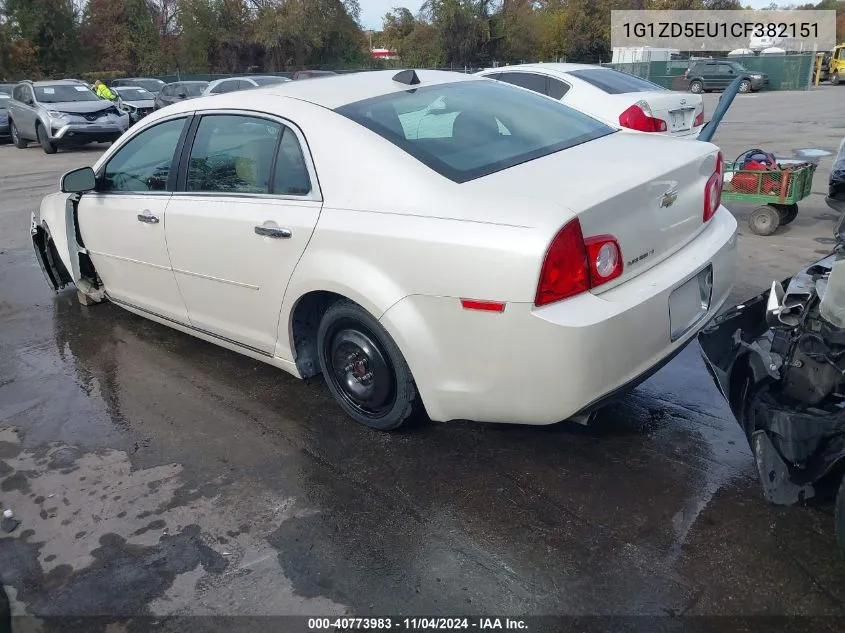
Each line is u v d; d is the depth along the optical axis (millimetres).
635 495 2881
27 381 4301
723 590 2369
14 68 37438
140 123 4340
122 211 4305
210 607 2451
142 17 43125
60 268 5707
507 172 2926
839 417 2281
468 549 2635
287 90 3611
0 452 3520
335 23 40656
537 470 3088
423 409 3295
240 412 3766
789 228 7004
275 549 2707
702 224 3242
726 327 2994
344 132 3154
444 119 3336
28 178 12844
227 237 3566
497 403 2793
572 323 2523
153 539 2811
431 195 2838
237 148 3598
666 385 3789
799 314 2578
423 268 2764
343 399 3512
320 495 3014
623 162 2990
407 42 42406
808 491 2352
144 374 4301
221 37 40344
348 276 3016
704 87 31438
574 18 43625
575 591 2406
